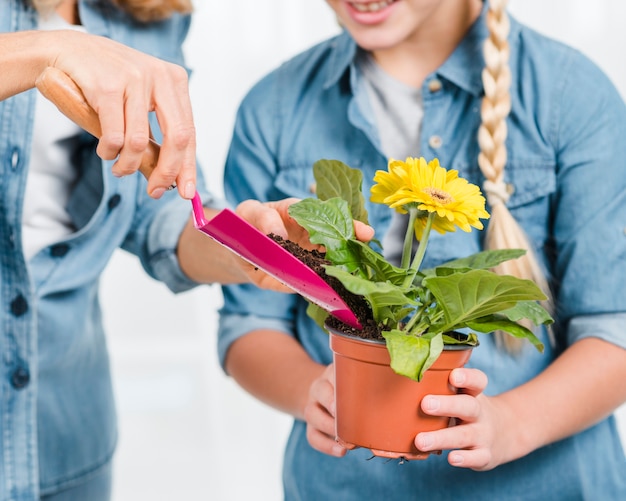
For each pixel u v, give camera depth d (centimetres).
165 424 288
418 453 88
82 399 128
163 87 86
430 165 90
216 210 130
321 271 88
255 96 141
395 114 133
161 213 131
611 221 124
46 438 122
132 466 269
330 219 89
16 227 114
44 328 119
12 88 90
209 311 319
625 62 253
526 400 113
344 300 88
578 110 126
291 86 139
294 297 137
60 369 123
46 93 85
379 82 134
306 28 286
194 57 287
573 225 126
